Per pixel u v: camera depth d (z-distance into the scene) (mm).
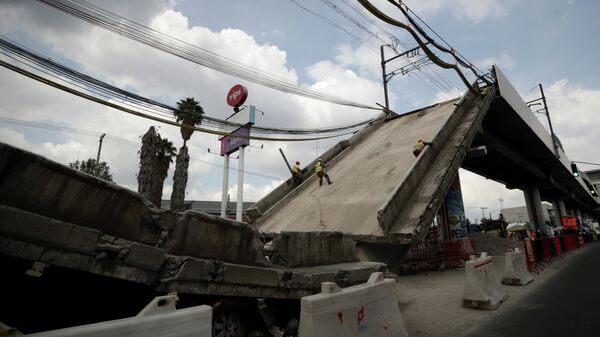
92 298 4566
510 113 24859
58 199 3744
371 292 4957
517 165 36250
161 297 2957
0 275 3977
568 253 22766
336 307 4160
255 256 5520
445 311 8078
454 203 20047
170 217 4543
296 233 6672
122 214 4176
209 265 4578
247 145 27156
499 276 12070
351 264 7551
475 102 20750
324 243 7355
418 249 15953
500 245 22672
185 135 25109
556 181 49438
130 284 4488
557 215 59812
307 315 3812
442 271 15977
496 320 6977
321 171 17641
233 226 5277
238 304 5105
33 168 3639
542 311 7422
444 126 16469
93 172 31656
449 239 19562
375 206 12523
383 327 4895
